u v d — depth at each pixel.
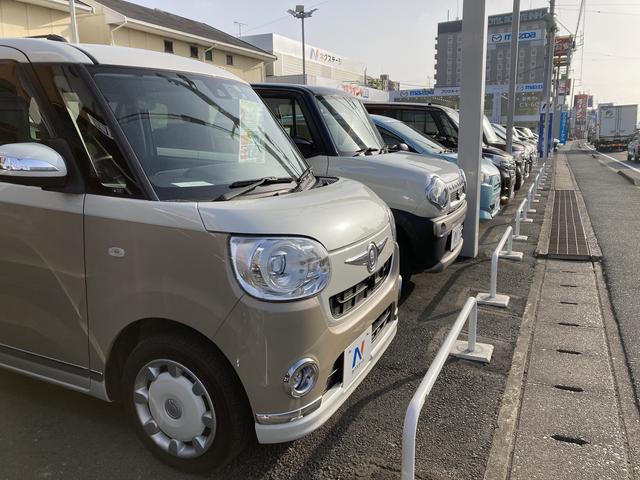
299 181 3.09
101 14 19.61
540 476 2.60
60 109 2.60
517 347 4.08
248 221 2.22
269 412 2.24
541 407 3.24
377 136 6.00
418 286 5.59
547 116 24.53
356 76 61.41
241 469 2.62
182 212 2.29
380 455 2.73
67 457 2.68
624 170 22.69
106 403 3.20
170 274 2.29
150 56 3.05
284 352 2.19
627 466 2.68
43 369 2.80
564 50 37.19
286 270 2.19
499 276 6.01
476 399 3.30
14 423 2.97
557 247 7.44
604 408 3.23
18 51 2.77
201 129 2.92
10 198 2.66
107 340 2.51
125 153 2.48
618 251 7.32
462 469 2.62
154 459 2.66
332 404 2.42
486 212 7.52
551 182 17.19
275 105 5.38
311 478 2.56
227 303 2.19
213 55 25.81
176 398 2.45
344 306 2.49
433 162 5.50
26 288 2.71
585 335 4.38
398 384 3.49
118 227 2.39
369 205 2.92
